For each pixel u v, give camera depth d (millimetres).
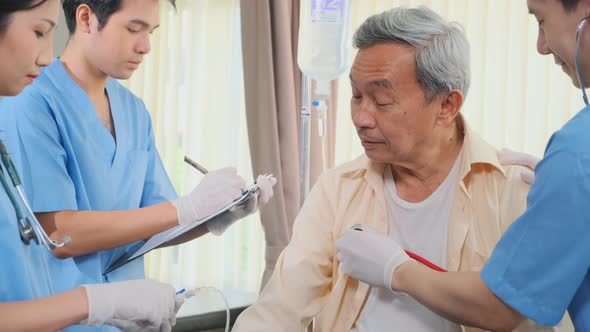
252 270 3918
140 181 1919
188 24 3986
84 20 1711
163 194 1997
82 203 1730
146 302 1302
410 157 1493
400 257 1372
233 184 1798
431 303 1285
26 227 1239
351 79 1432
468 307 1232
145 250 1682
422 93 1397
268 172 3221
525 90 3426
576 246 1106
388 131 1413
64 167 1663
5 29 1120
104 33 1685
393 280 1354
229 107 3936
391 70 1375
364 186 1604
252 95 3254
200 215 1736
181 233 1634
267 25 3191
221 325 1923
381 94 1393
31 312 1134
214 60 3945
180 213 1718
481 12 3469
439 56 1377
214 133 3969
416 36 1370
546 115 3408
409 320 1488
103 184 1780
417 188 1552
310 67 2164
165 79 4055
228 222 1816
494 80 3484
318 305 1590
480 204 1502
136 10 1670
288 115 3248
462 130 1563
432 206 1523
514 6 3436
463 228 1484
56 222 1617
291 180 3250
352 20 3576
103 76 1834
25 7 1115
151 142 2031
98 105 1854
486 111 3508
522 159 1512
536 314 1150
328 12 2123
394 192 1562
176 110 4043
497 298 1193
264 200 1875
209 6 3934
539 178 1144
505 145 3475
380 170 1576
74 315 1188
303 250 1589
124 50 1698
